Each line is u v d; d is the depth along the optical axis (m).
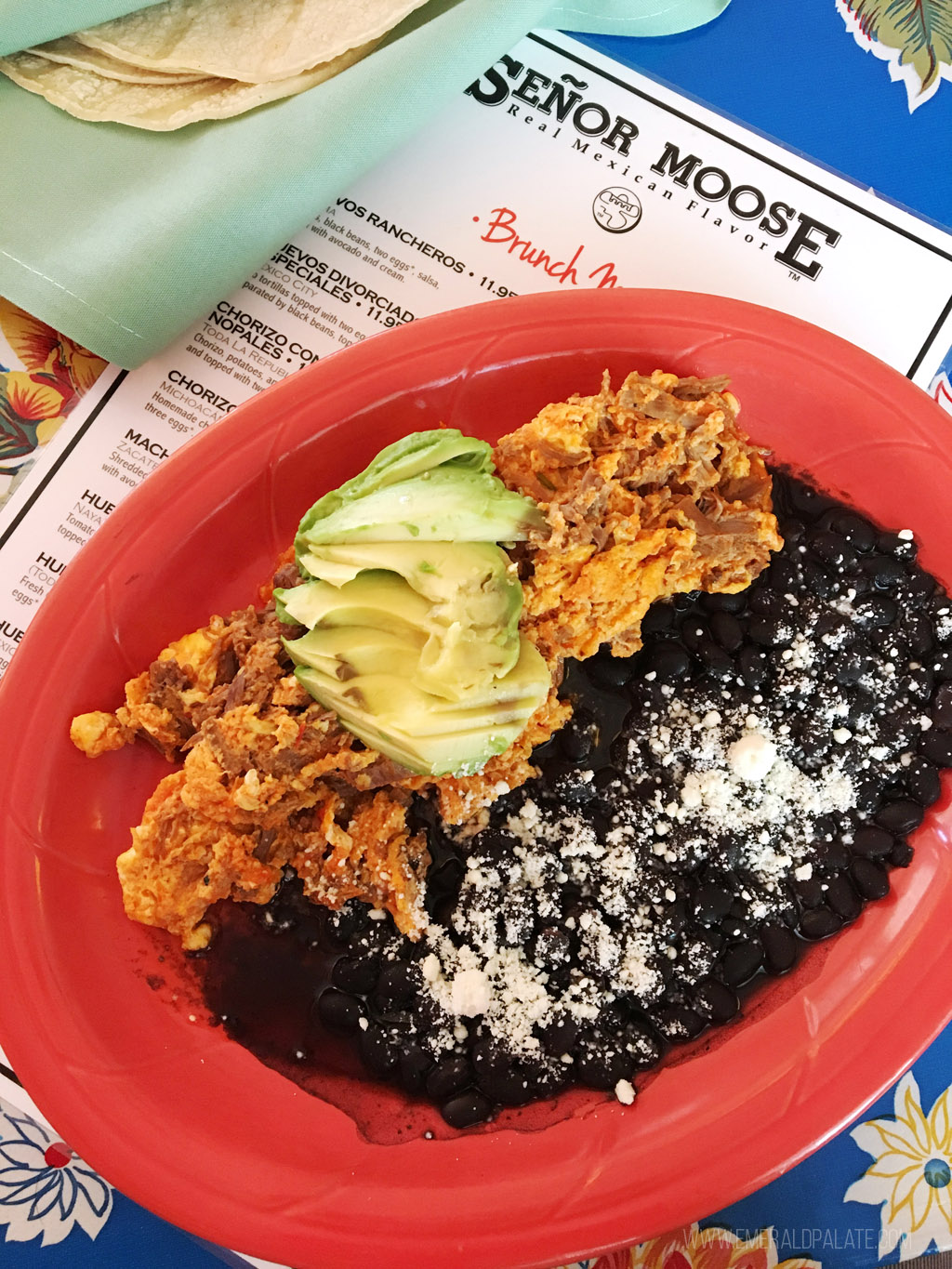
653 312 0.27
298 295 0.29
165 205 0.26
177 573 0.27
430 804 0.27
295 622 0.25
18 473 0.29
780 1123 0.25
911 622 0.27
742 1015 0.26
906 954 0.26
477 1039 0.25
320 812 0.26
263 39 0.26
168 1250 0.28
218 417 0.29
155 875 0.25
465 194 0.29
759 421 0.28
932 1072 0.28
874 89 0.30
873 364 0.27
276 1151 0.25
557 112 0.30
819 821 0.27
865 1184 0.28
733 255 0.29
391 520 0.23
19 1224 0.27
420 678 0.23
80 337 0.27
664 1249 0.28
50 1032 0.25
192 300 0.27
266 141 0.26
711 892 0.26
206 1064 0.26
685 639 0.27
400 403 0.27
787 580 0.27
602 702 0.27
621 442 0.25
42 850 0.26
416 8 0.27
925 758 0.27
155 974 0.26
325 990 0.26
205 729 0.25
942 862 0.27
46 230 0.26
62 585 0.26
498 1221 0.24
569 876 0.26
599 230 0.29
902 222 0.30
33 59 0.27
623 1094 0.25
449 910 0.26
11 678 0.25
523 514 0.24
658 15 0.29
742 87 0.30
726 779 0.26
